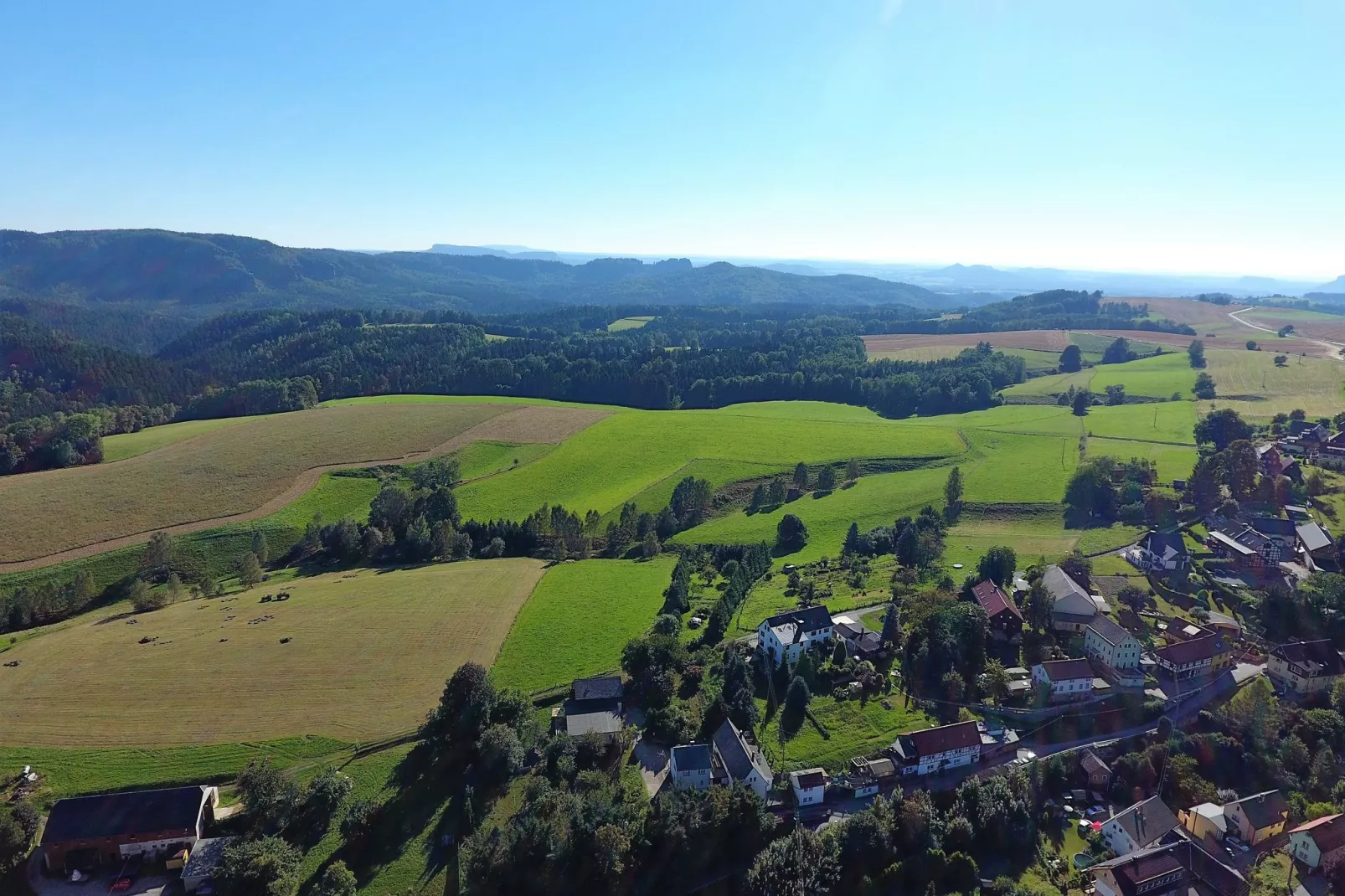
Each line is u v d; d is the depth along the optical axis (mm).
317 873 69688
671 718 87562
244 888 65188
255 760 81562
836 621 106500
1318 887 70000
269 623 113188
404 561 150125
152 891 67438
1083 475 152125
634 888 69562
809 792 77750
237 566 145750
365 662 101000
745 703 89375
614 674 99250
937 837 74000
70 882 68250
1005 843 75438
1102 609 110438
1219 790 81688
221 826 73750
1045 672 92750
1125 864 69438
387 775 80312
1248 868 72875
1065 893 70750
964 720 89875
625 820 72562
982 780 80438
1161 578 119812
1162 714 91188
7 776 78312
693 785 78500
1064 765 83875
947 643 95688
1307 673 91938
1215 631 103688
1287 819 77625
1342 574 111500
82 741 84000
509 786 79250
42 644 107438
